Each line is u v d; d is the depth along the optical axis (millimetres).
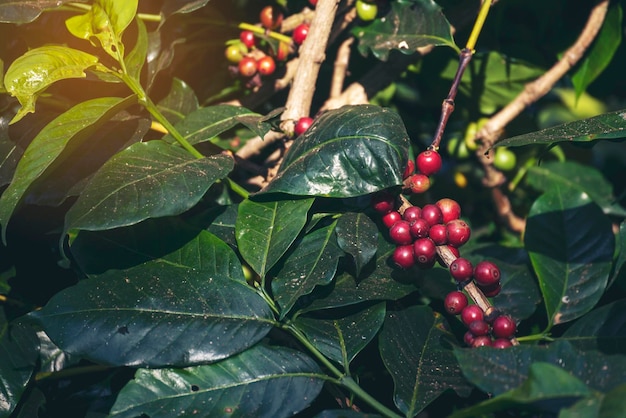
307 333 676
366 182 667
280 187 677
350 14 847
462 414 576
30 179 666
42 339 726
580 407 547
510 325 646
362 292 688
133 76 739
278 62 871
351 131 677
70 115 696
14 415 694
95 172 725
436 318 706
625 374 576
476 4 868
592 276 717
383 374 734
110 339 649
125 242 686
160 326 656
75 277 767
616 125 673
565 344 595
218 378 650
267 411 642
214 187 781
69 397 725
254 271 712
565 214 738
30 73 685
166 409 636
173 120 796
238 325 664
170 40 809
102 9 723
